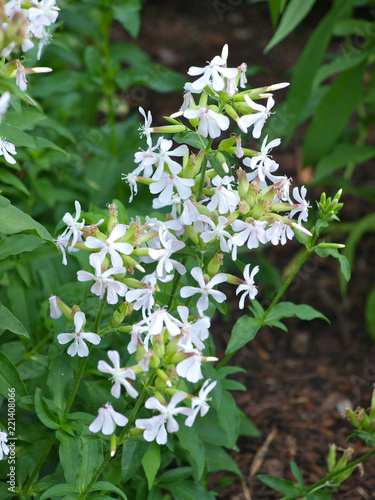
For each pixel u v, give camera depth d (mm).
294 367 1471
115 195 1442
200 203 985
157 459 1041
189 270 1120
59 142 1427
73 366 1054
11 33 877
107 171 1398
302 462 1299
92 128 1502
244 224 952
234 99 954
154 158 948
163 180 952
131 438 953
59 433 989
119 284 917
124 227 929
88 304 1021
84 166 1463
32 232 974
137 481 1097
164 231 947
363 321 1593
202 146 969
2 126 1044
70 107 1519
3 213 971
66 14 1287
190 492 1069
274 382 1428
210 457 1164
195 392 1120
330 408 1377
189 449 1048
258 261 1605
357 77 1479
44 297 1197
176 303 1021
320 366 1477
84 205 1363
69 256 1221
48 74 1520
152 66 1451
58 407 1005
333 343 1538
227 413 1085
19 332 985
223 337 1520
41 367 1098
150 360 905
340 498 1249
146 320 913
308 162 1534
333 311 1608
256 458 1301
